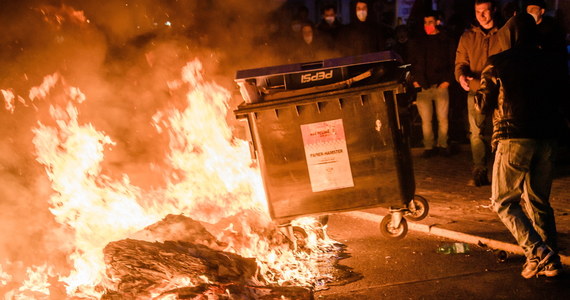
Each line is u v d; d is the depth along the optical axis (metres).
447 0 15.40
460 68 7.39
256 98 4.93
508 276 4.81
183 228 5.21
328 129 4.90
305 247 5.66
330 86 4.85
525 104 4.57
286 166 5.00
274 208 5.11
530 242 4.62
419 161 9.74
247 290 4.46
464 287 4.68
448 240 5.79
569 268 4.84
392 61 4.79
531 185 4.77
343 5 20.17
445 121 9.73
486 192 7.44
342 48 9.18
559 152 8.97
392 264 5.28
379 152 4.91
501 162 4.70
